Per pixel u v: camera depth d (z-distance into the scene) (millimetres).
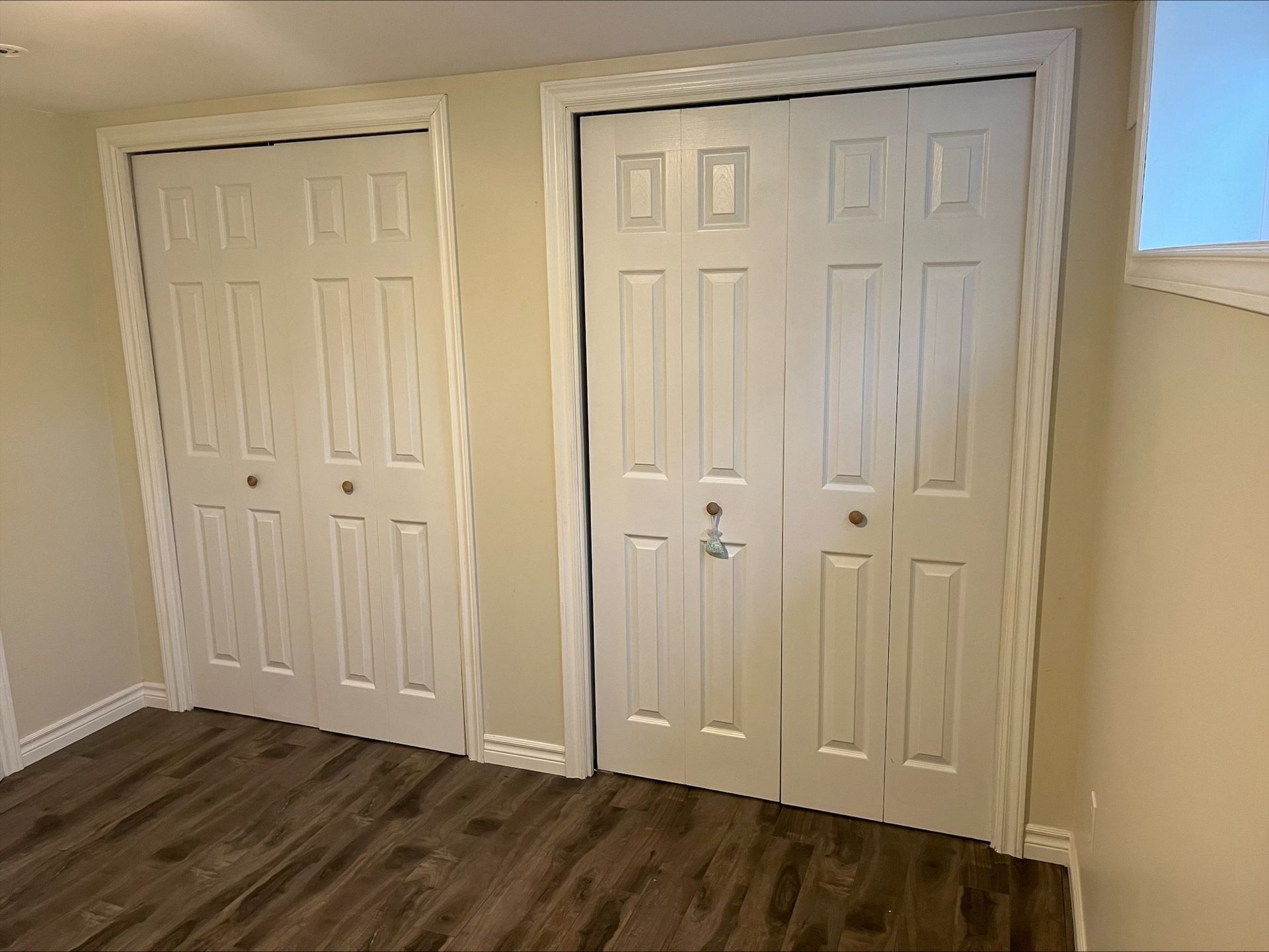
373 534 3025
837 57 2264
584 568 2789
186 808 2771
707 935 2193
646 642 2793
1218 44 1679
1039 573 2312
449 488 2906
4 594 2961
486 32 2180
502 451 2793
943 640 2477
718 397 2576
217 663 3373
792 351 2482
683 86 2404
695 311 2553
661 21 2119
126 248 3100
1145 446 1558
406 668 3086
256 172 2928
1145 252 1619
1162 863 1199
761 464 2568
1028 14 2105
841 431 2473
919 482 2426
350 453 3008
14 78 2553
